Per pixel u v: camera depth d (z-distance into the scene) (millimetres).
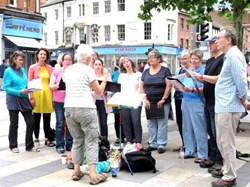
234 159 5070
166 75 7070
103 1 41406
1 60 24531
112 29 40875
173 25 39031
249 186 5199
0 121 11406
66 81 5340
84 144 5504
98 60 6891
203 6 10414
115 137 8766
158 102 7059
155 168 5910
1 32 24625
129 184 5312
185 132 6742
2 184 5305
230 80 4883
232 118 4930
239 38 9367
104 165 5754
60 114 7109
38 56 7355
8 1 25297
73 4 44562
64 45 45625
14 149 7137
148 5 10617
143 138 8656
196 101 6301
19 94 6910
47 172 5898
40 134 9047
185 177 5637
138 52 38656
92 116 5234
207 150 6387
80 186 5246
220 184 5125
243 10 9477
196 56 6426
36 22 27391
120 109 6711
